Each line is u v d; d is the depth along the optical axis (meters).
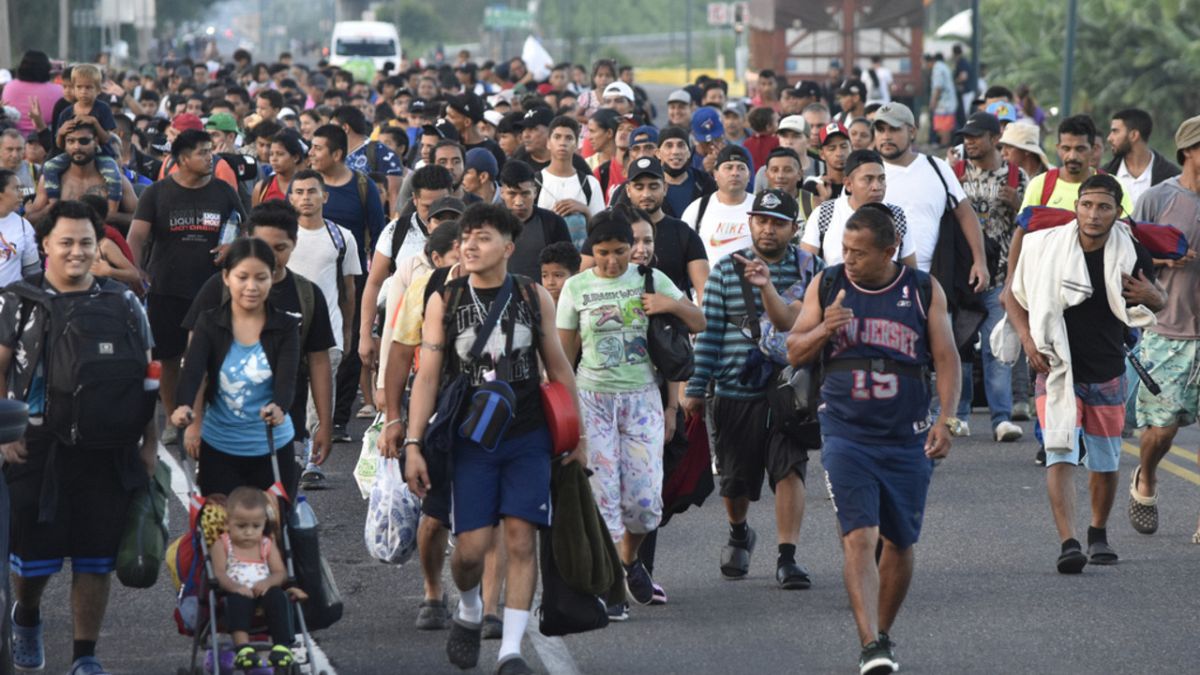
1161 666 22.61
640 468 24.94
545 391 21.59
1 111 50.25
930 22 194.00
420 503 23.83
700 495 26.58
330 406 24.00
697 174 39.19
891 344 21.94
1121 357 27.97
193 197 36.94
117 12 150.88
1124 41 126.38
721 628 24.45
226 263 21.94
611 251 24.78
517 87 91.56
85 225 21.59
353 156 48.09
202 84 105.31
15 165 41.16
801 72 115.69
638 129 42.34
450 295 21.64
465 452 21.52
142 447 21.94
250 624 20.75
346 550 29.25
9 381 21.42
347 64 175.00
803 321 22.34
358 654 23.16
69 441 21.02
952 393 21.98
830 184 38.91
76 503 21.53
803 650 23.34
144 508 21.64
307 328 23.64
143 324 21.78
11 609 21.06
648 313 24.80
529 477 21.47
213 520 20.83
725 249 33.69
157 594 26.50
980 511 32.19
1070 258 27.33
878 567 23.08
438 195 32.31
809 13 114.81
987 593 26.39
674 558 28.77
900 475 22.05
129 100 77.19
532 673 21.77
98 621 21.94
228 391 22.12
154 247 37.09
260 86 92.69
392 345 22.69
